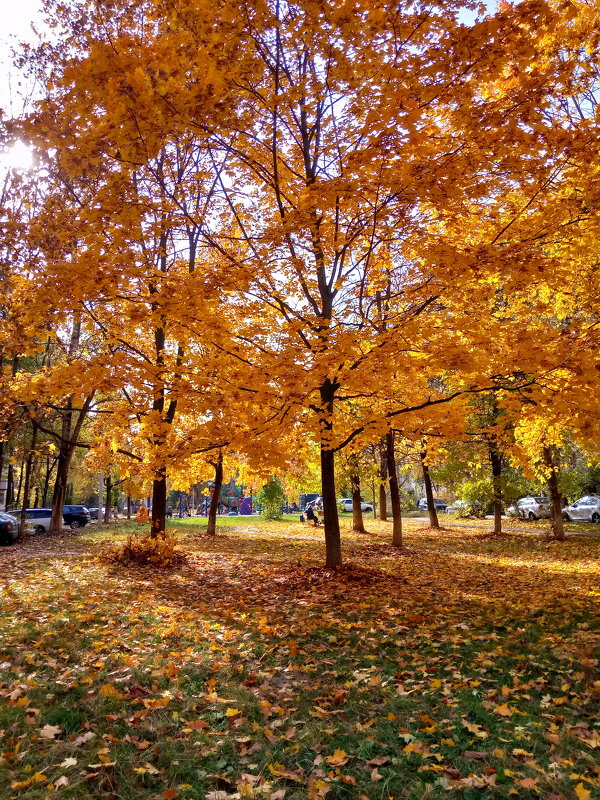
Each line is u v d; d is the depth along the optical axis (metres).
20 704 3.35
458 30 4.45
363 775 2.72
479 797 2.50
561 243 6.56
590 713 3.33
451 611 6.19
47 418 21.69
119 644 4.78
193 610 6.34
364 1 4.45
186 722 3.26
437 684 3.79
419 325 6.50
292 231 6.01
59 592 7.24
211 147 6.36
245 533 21.55
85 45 8.49
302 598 7.06
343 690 3.76
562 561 11.52
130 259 5.54
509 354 5.86
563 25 5.39
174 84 4.64
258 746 2.98
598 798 2.44
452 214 6.45
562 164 5.68
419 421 7.98
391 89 4.68
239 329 6.75
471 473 21.44
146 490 14.71
